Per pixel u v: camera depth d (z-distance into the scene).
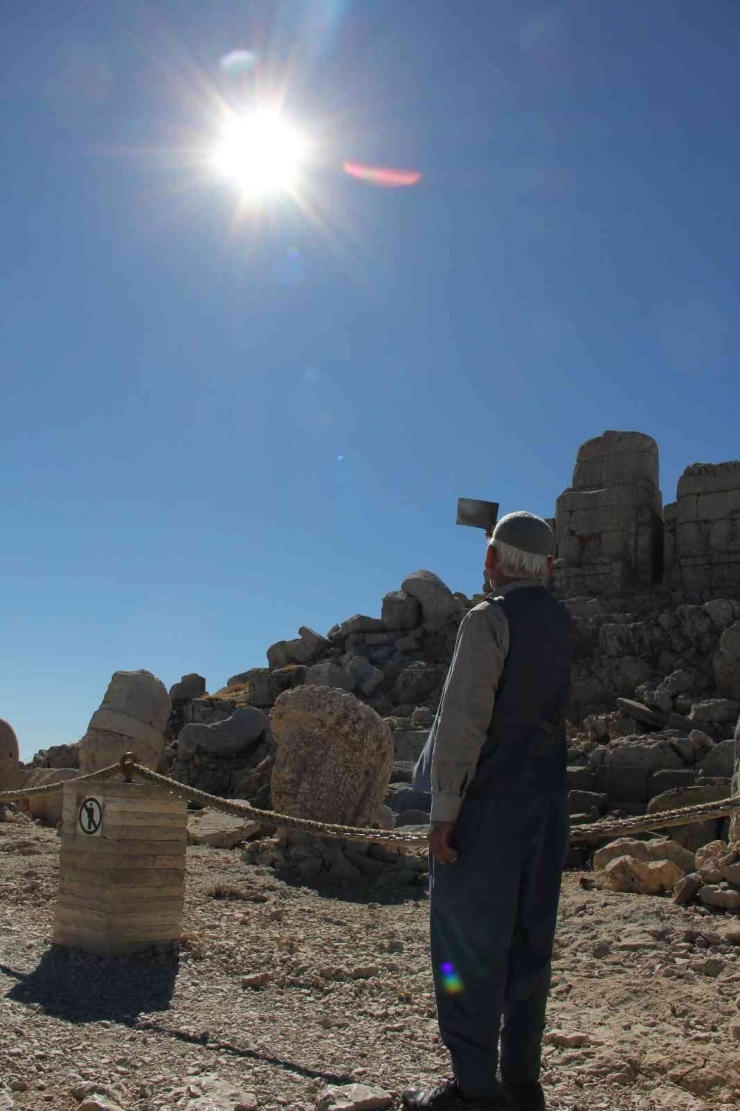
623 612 16.42
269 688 18.47
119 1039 4.19
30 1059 3.89
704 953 5.83
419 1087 3.51
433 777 3.13
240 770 15.88
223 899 7.47
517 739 3.16
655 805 10.70
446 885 3.11
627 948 5.98
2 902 7.10
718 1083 3.84
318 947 5.98
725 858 7.18
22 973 5.20
